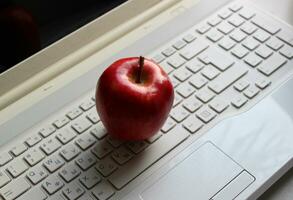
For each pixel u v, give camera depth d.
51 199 0.59
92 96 0.67
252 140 0.63
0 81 0.65
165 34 0.73
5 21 0.64
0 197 0.59
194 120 0.64
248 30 0.73
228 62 0.69
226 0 0.76
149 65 0.62
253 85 0.67
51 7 0.66
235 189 0.59
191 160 0.61
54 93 0.67
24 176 0.60
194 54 0.70
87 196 0.59
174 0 0.76
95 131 0.64
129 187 0.59
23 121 0.65
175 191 0.59
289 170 0.64
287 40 0.71
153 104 0.60
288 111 0.65
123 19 0.73
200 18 0.75
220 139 0.63
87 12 0.69
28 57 0.66
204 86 0.67
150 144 0.62
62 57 0.69
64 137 0.63
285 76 0.68
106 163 0.61
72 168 0.61
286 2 0.76
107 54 0.71
